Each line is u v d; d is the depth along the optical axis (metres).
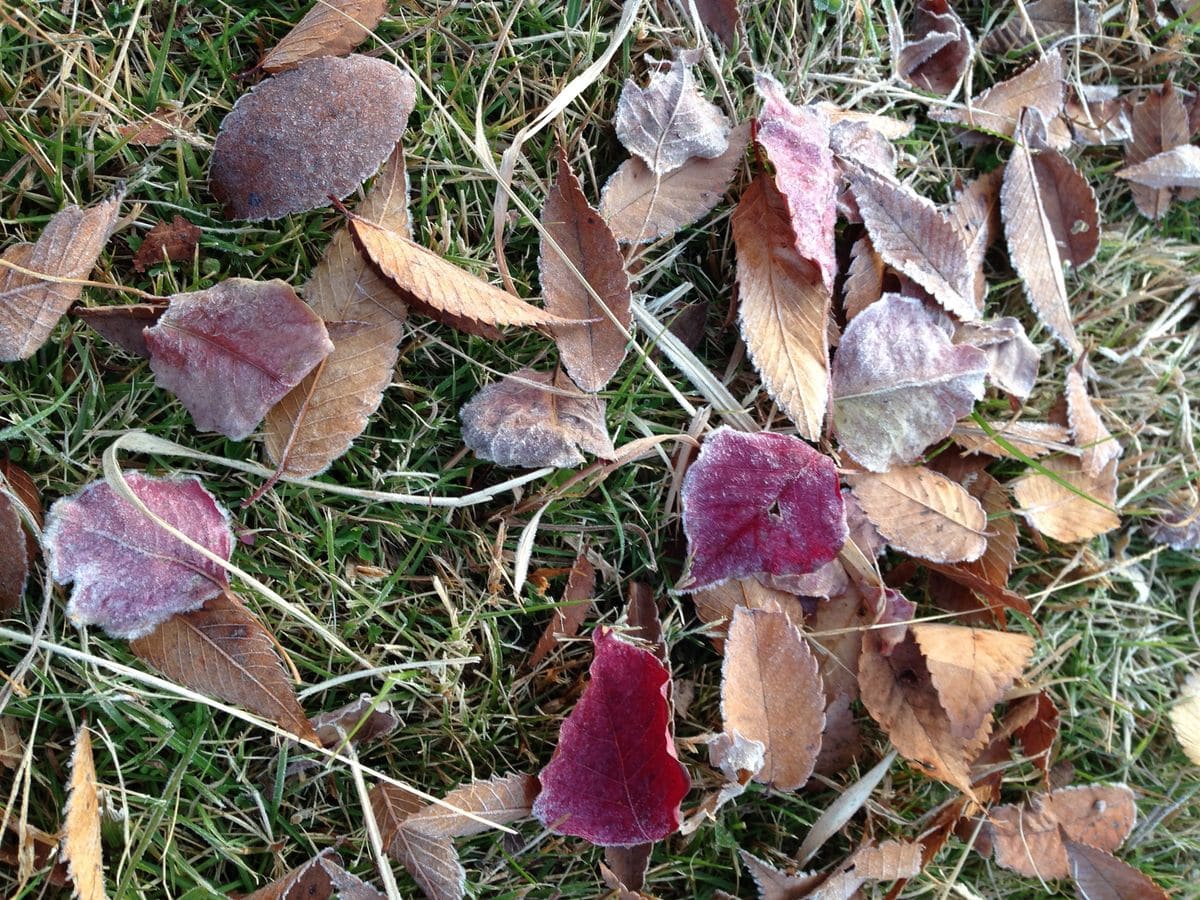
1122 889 0.36
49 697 0.30
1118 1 0.41
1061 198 0.39
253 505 0.32
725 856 0.35
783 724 0.33
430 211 0.34
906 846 0.34
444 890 0.32
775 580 0.34
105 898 0.30
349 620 0.33
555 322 0.31
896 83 0.39
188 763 0.31
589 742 0.32
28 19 0.31
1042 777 0.37
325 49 0.32
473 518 0.34
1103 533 0.39
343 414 0.31
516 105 0.35
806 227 0.33
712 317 0.36
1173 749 0.40
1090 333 0.41
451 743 0.33
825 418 0.35
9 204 0.31
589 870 0.34
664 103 0.34
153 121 0.32
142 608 0.30
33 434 0.31
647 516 0.35
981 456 0.37
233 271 0.33
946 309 0.36
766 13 0.37
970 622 0.36
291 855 0.32
